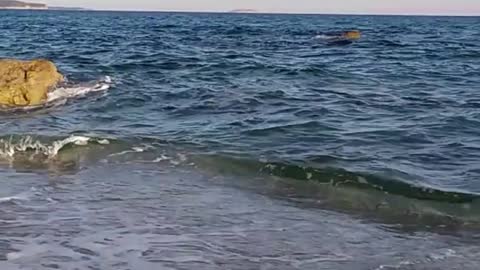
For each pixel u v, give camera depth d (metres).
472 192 9.18
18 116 15.26
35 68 17.52
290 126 14.02
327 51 39.59
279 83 22.00
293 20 139.38
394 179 9.52
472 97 19.06
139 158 10.88
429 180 9.83
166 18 148.00
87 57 31.12
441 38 58.00
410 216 8.06
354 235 7.36
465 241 7.21
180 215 7.95
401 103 17.72
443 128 14.08
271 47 42.94
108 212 8.01
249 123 14.41
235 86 20.92
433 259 6.64
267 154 11.29
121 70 25.64
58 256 6.50
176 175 9.88
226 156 10.89
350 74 25.11
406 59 33.50
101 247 6.79
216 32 66.06
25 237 7.04
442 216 8.05
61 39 47.53
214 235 7.27
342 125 14.30
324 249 6.90
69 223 7.55
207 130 13.60
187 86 20.92
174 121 14.81
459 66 29.50
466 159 11.25
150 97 18.39
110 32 62.75
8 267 6.18
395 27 91.75
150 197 8.71
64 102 17.20
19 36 49.78
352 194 8.90
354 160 11.02
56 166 10.39
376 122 14.76
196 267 6.34
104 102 17.38
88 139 11.70
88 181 9.50
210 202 8.52
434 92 20.23
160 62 29.09
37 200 8.50
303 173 9.72
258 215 8.02
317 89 20.50
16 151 11.22
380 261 6.58
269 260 6.56
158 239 7.09
